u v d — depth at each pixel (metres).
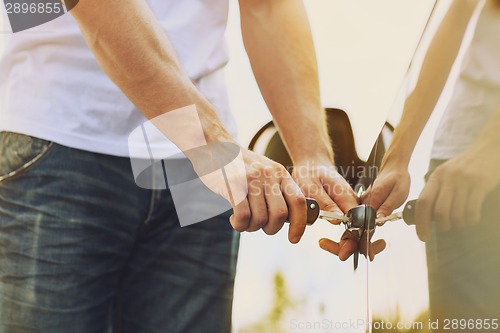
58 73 1.79
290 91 2.49
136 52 1.74
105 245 1.88
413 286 1.77
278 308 2.73
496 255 1.61
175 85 1.82
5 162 1.80
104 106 1.83
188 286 2.06
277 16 2.46
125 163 1.88
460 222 1.66
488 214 1.63
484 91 1.65
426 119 1.80
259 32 2.46
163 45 1.80
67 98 1.80
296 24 2.48
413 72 1.86
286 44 2.48
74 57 1.79
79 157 1.81
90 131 1.82
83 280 1.85
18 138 1.78
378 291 1.94
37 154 1.78
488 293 1.61
